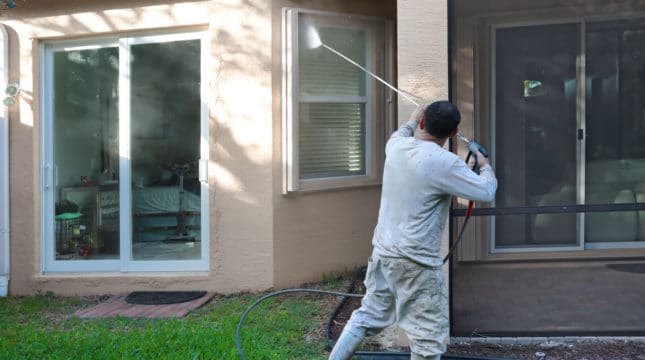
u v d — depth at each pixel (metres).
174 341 5.36
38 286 7.51
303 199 7.23
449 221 5.38
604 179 5.56
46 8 7.41
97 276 7.40
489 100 5.51
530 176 5.56
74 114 7.59
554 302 5.60
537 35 5.49
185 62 7.30
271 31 6.93
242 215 7.08
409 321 4.16
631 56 5.49
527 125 5.54
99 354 5.14
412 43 5.27
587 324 5.58
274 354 5.06
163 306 6.68
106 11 7.30
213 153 7.13
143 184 7.45
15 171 7.54
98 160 7.56
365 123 7.70
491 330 5.57
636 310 5.59
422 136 4.23
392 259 4.11
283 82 6.98
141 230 7.47
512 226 5.62
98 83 7.53
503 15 5.46
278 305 6.48
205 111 7.22
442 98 5.27
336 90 7.47
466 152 5.46
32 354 5.23
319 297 6.76
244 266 7.09
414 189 4.06
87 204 7.58
